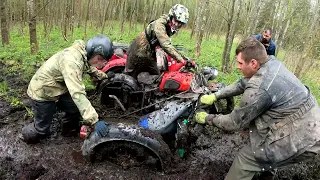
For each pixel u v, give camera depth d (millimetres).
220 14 13367
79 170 3594
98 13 12359
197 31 10133
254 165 3070
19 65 6504
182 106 3732
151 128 3662
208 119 3166
